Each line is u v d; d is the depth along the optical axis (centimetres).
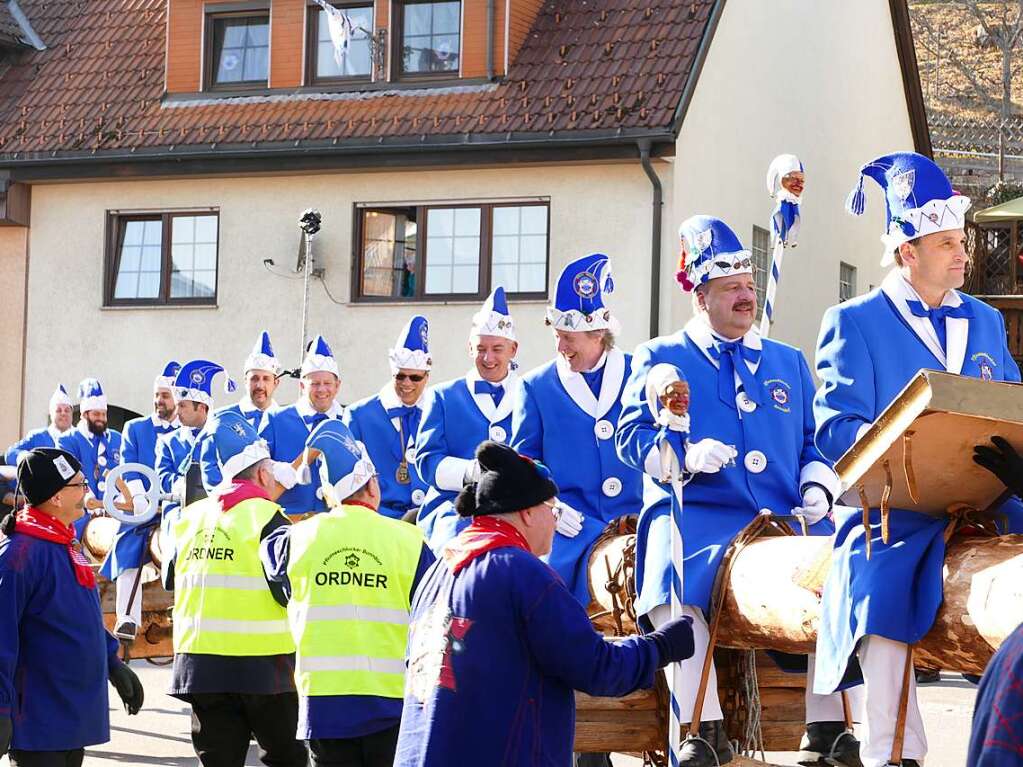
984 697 326
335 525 648
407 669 473
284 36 2142
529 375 768
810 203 2397
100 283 2203
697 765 583
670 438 585
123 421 2214
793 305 2353
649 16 2047
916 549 488
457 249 2030
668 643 464
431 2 2077
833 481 637
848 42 2530
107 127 2184
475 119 1994
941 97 4462
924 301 546
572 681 452
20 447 1664
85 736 668
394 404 1027
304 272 2095
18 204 2219
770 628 564
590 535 718
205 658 731
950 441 462
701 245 646
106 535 1400
